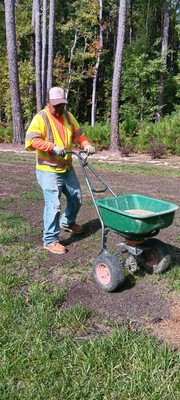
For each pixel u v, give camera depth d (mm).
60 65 30781
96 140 18875
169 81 29016
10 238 5531
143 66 26250
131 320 3547
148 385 2701
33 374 2818
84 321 3504
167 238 5758
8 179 10117
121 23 17531
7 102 28188
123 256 4926
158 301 3902
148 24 30906
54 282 4305
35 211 7059
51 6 23578
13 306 3684
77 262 4836
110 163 14344
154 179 10852
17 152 17578
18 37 29516
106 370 2859
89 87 34688
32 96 28266
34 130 4750
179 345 3189
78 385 2719
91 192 4426
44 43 26031
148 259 4469
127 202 4441
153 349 3055
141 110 26734
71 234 5840
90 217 6684
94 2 28922
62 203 7574
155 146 16719
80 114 35406
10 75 20172
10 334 3268
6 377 2783
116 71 17859
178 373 2799
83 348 3078
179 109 26516
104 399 2615
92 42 30703
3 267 4672
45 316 3506
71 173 5316
